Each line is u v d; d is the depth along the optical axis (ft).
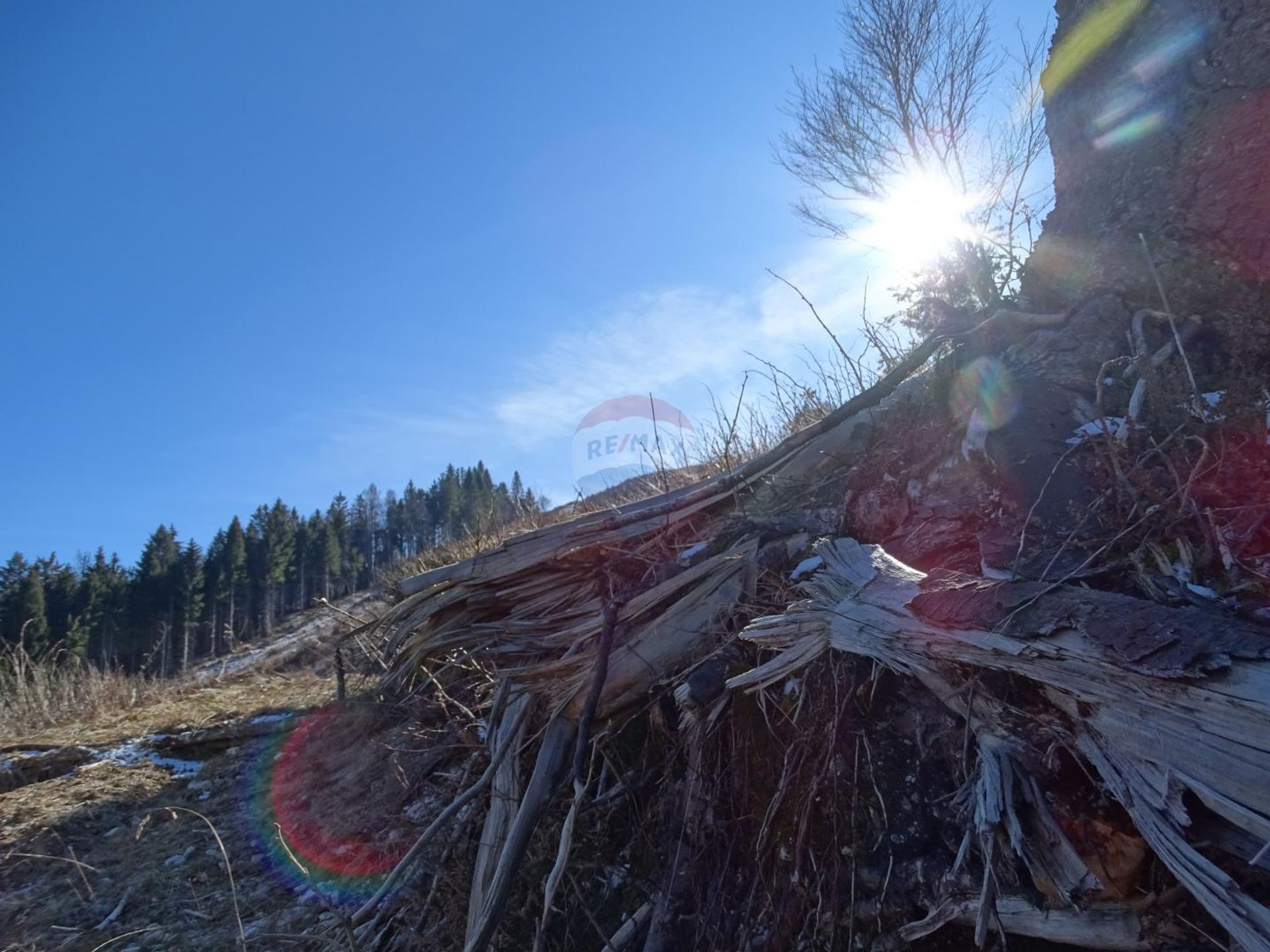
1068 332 12.17
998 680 7.39
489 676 12.32
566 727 10.78
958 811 7.46
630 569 12.79
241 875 12.99
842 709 8.44
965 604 7.53
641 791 10.78
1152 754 5.94
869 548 9.95
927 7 28.68
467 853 11.17
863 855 8.02
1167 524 8.13
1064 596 7.19
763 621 9.43
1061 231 14.32
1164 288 11.76
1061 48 14.80
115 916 12.25
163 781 17.12
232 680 25.95
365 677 18.13
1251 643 5.85
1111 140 13.52
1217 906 5.34
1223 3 12.12
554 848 10.54
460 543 24.02
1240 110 11.64
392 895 11.30
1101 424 9.88
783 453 13.60
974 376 11.86
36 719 23.06
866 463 12.39
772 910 8.36
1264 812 5.24
